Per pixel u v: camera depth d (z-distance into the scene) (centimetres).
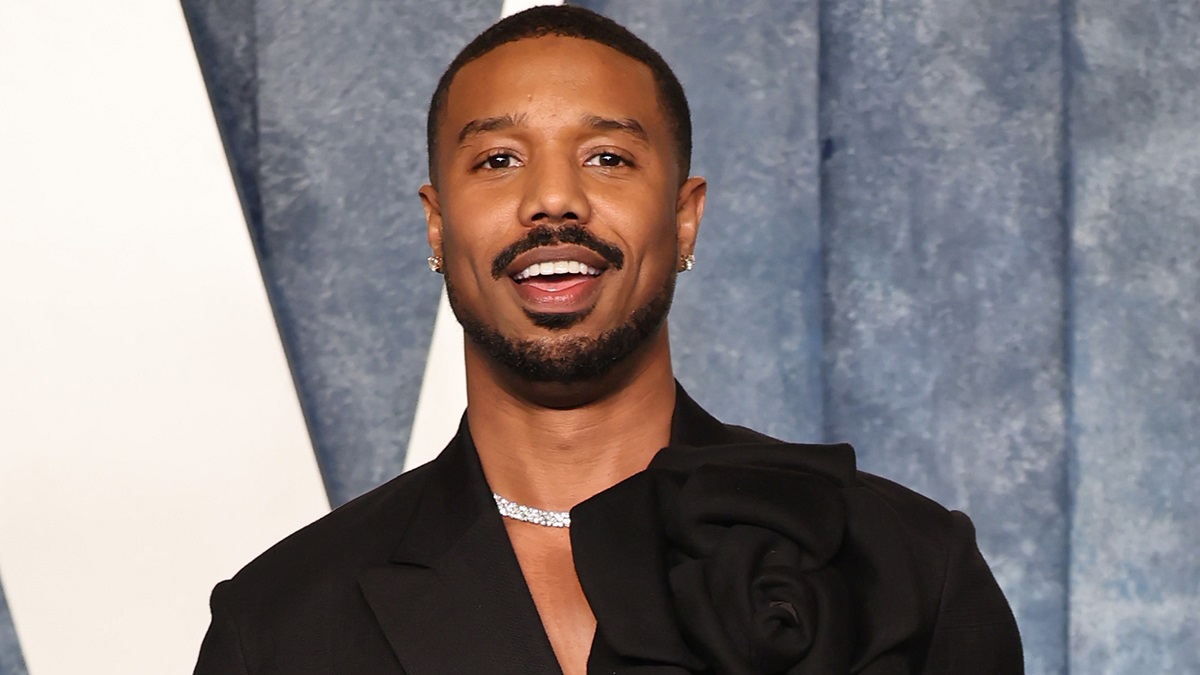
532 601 405
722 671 365
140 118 624
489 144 422
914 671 393
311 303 638
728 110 640
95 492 614
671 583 380
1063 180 637
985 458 629
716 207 638
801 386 631
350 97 643
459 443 448
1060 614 622
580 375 413
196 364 619
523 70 426
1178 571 624
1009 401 631
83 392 617
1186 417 629
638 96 430
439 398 622
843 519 392
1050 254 634
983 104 640
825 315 637
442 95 448
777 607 370
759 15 641
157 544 613
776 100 639
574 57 429
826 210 641
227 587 434
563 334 410
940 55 641
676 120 443
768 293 635
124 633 611
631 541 390
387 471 630
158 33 626
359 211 640
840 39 645
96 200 621
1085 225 635
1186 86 639
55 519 613
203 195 623
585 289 409
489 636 400
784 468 409
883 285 637
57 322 618
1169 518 626
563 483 429
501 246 410
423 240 640
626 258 411
